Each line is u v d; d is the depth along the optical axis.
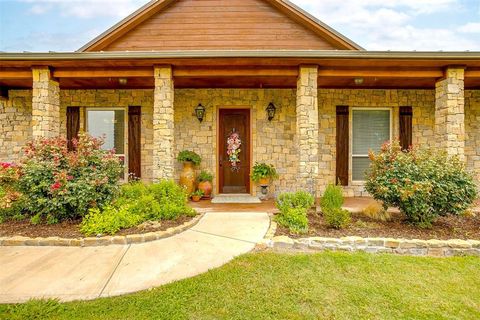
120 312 2.56
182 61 6.02
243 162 8.40
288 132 8.09
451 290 3.03
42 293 2.83
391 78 6.80
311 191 6.18
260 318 2.51
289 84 7.64
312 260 3.64
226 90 8.08
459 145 6.20
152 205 5.06
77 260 3.60
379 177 5.06
